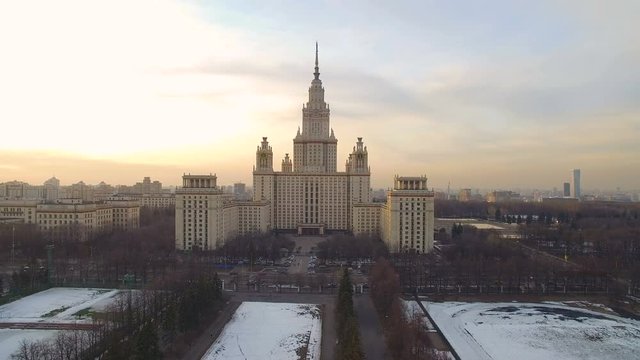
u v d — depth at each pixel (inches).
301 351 7288.4
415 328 7603.4
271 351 7288.4
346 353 6131.9
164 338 7662.4
